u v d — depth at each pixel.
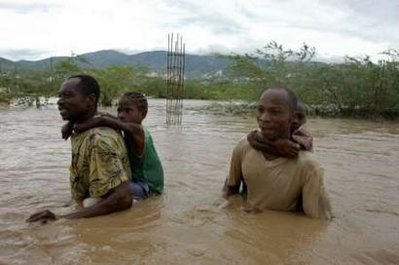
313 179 4.86
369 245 4.16
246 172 5.22
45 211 4.58
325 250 3.97
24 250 3.77
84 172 5.01
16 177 6.50
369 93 22.81
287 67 23.98
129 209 4.98
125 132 5.38
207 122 16.72
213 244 4.00
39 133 11.69
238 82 24.95
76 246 3.87
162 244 3.96
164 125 15.11
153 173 5.67
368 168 8.04
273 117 4.90
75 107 5.00
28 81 26.53
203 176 6.82
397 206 5.61
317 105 23.53
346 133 14.33
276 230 4.43
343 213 5.20
